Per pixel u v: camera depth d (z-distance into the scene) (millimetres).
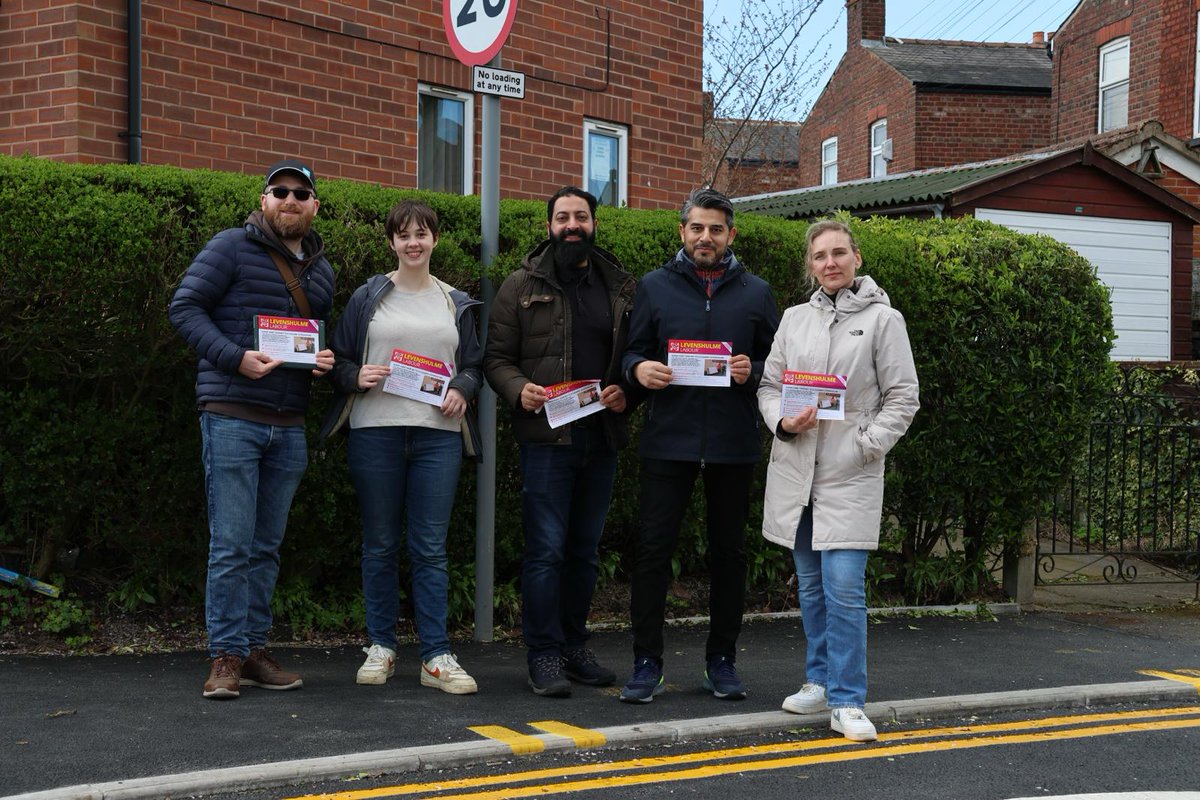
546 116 10289
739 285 5105
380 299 5203
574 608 5406
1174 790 4082
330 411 5234
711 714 4859
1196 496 10055
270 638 5945
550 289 5199
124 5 7801
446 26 6246
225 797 3768
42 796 3557
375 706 4805
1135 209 12883
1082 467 9281
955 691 5434
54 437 5477
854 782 4105
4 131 7770
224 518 4809
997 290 7527
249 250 4887
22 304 5309
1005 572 8219
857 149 27109
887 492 7500
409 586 6445
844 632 4703
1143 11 17797
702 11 11633
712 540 5195
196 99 8148
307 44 8758
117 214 5289
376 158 9188
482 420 6160
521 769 4152
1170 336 13047
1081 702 5375
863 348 4719
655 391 5086
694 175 11578
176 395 5668
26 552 5781
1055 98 20625
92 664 5285
